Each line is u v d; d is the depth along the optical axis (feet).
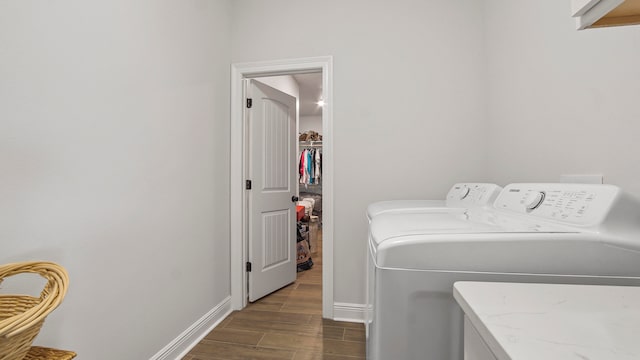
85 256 3.78
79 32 3.71
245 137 7.97
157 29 5.08
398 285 2.54
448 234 2.58
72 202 3.61
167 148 5.33
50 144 3.37
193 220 6.14
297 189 10.12
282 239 9.28
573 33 3.62
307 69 7.41
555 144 4.01
